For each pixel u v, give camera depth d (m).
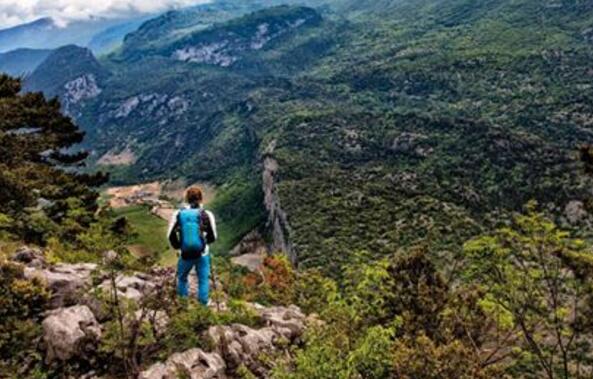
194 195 15.89
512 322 26.45
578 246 25.53
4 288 14.26
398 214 123.75
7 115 38.84
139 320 13.68
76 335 13.23
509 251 26.25
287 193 157.38
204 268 15.89
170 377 12.95
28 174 37.25
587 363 30.31
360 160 194.50
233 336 15.23
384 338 14.64
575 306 25.31
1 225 23.52
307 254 117.44
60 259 19.27
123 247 14.80
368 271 20.52
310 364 13.88
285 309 19.78
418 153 181.25
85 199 39.41
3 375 12.37
